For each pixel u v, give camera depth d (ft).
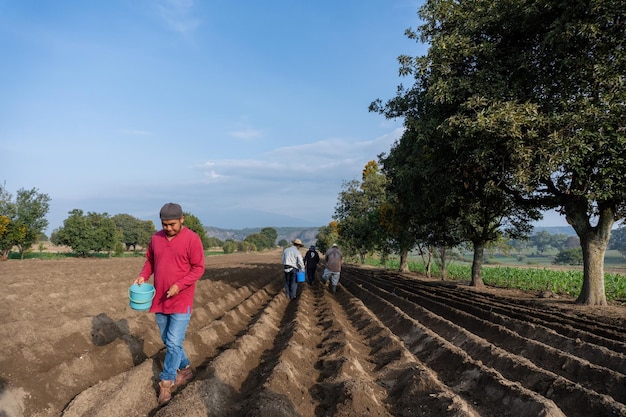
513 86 36.76
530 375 17.42
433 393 15.56
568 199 41.19
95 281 53.11
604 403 13.83
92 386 14.55
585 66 33.04
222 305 38.55
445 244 69.31
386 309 37.04
